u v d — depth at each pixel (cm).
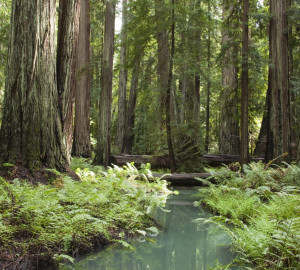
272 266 334
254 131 1977
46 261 350
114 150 1969
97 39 1800
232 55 1255
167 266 355
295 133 1770
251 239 373
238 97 1430
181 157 1330
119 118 2205
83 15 1463
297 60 1881
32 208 382
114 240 424
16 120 586
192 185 1080
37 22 607
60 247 381
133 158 1355
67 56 707
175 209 709
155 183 953
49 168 609
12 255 337
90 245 408
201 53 1177
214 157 1494
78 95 1484
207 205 737
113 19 1365
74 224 408
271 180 805
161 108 1209
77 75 1407
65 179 556
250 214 552
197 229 533
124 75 2200
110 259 377
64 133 693
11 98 591
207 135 1984
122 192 632
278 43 1324
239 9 1386
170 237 483
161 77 1187
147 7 1143
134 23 1172
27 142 586
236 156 1516
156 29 1133
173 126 1215
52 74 639
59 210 422
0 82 1332
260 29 1415
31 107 596
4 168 557
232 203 604
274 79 1330
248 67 1213
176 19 1107
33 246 362
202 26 1148
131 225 493
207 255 396
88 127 1512
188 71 1173
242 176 938
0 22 1294
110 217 464
